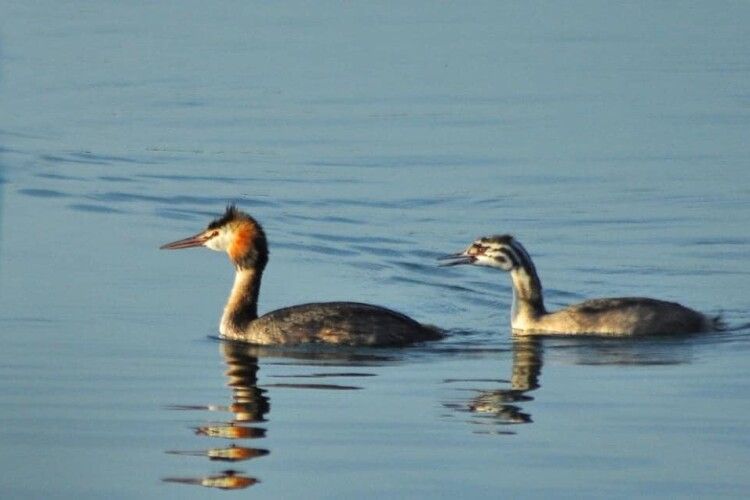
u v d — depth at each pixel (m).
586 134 34.28
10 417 16.64
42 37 45.84
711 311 22.06
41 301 21.88
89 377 18.25
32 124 35.62
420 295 23.20
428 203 28.81
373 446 15.72
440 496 14.33
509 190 29.62
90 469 15.01
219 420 16.53
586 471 15.04
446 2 52.41
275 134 34.72
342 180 30.58
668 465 15.21
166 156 32.72
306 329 19.97
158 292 22.53
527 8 51.47
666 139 33.66
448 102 37.78
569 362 19.25
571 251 25.42
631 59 43.00
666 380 18.30
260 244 20.53
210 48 44.38
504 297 23.25
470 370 18.83
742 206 28.03
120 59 42.97
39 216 27.59
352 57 43.09
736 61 42.50
